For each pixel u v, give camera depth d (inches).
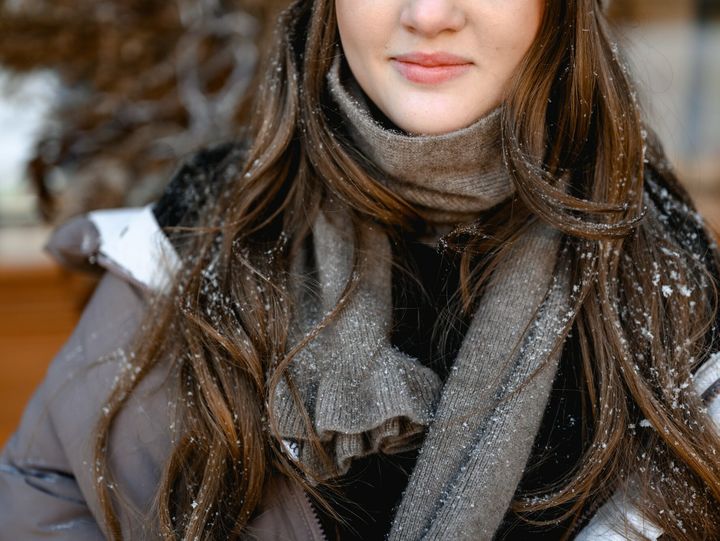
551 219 32.8
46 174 76.9
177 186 41.2
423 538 31.3
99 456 35.6
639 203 35.5
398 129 34.2
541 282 34.4
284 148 37.0
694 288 36.1
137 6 72.2
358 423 31.8
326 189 36.8
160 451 36.1
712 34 106.9
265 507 34.5
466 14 30.8
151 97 74.0
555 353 33.2
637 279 35.6
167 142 73.7
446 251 36.4
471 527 31.2
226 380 34.4
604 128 35.1
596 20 34.3
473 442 32.5
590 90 33.8
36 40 71.2
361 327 33.8
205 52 73.6
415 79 32.0
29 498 37.9
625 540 33.3
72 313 81.4
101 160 73.9
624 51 40.6
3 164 79.1
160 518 33.6
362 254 35.4
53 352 81.4
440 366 35.7
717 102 114.7
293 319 35.2
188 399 35.0
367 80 33.5
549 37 32.4
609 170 35.2
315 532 34.1
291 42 38.3
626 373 33.6
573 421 35.4
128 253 38.6
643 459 33.8
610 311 34.1
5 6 69.9
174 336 36.5
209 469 33.7
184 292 36.1
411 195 35.3
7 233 83.0
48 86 74.8
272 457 34.3
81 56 72.7
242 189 37.2
